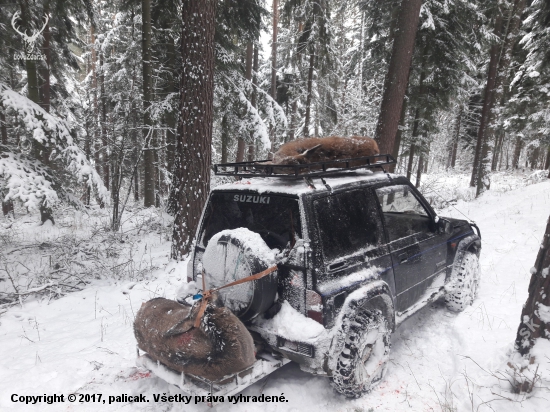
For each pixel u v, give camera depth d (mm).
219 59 11750
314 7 17062
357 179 3646
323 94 22375
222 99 11953
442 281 4578
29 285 6414
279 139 23328
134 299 5789
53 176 8062
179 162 7066
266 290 2834
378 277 3367
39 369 3662
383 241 3602
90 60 26578
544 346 2967
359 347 3021
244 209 3389
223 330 2631
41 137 6961
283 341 2898
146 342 2994
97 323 4973
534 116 16453
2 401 3184
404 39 8727
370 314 3195
